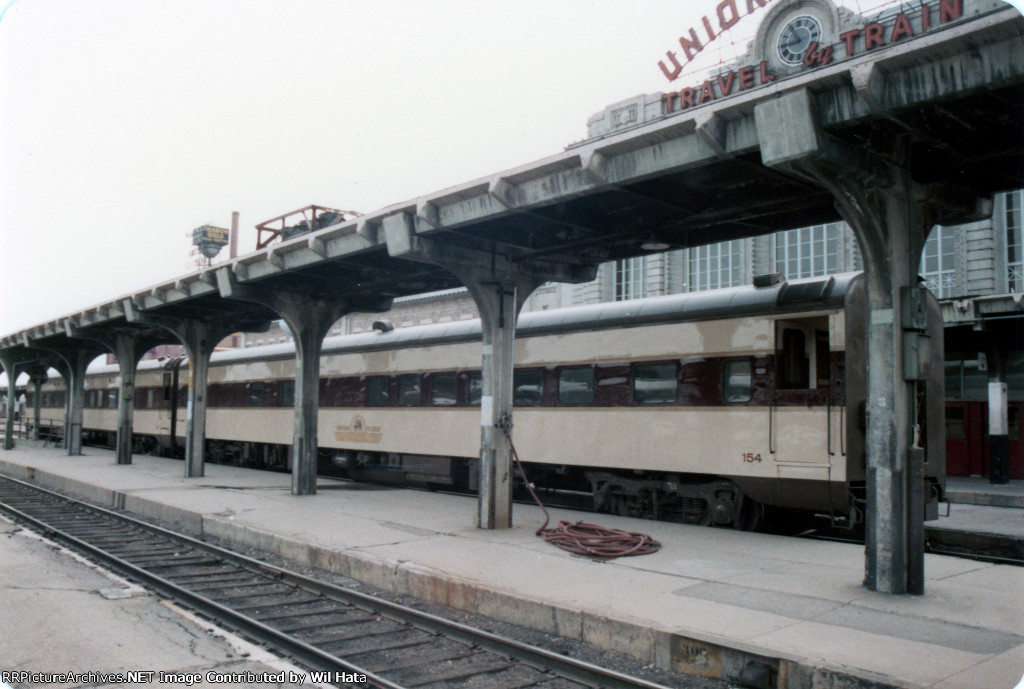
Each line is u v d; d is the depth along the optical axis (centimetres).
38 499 1705
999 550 1062
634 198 963
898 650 545
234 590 873
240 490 1616
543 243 1124
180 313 1875
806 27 1630
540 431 1413
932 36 578
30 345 2678
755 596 710
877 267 738
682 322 1209
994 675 493
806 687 513
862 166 700
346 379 1919
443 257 1072
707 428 1154
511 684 574
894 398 727
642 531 1090
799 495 1048
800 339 1148
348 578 920
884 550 725
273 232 1420
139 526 1309
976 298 1823
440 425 1634
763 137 679
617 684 555
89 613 716
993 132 726
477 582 774
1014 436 2086
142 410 2900
